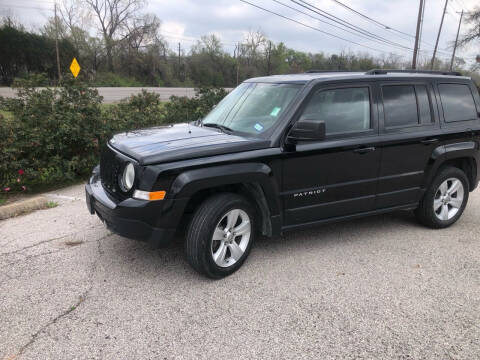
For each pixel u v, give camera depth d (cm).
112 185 359
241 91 458
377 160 425
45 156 645
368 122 422
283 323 302
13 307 312
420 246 451
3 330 284
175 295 336
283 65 7475
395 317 313
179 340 279
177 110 939
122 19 6128
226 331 290
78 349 267
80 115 662
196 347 272
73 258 395
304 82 401
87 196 390
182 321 300
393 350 275
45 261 388
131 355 263
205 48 7169
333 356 268
